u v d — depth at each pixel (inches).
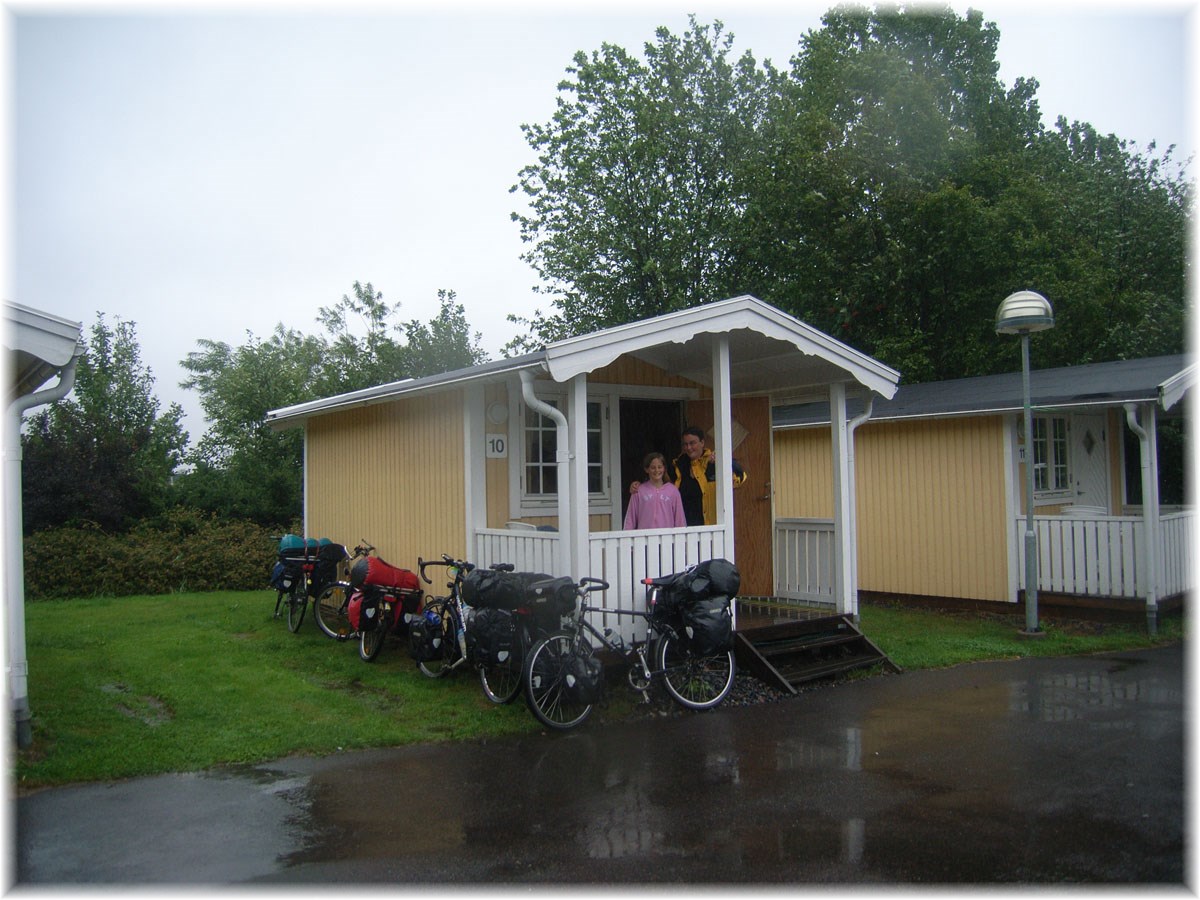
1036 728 257.6
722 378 319.6
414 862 169.3
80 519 671.1
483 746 244.8
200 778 218.2
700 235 959.0
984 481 474.9
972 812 192.9
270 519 778.2
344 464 459.2
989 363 794.2
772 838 180.1
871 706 285.4
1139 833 180.2
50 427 729.6
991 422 471.8
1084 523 440.5
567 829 185.6
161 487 753.0
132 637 400.5
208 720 264.7
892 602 514.9
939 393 522.3
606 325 978.1
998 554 468.8
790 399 422.0
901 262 784.3
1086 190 917.2
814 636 339.6
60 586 548.4
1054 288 745.0
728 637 272.7
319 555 409.7
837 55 892.6
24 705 230.2
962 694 300.2
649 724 266.1
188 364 1406.3
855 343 858.1
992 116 887.1
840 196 799.7
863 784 211.8
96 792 207.9
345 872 164.9
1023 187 767.1
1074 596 443.2
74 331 233.6
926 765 225.5
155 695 295.0
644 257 966.4
